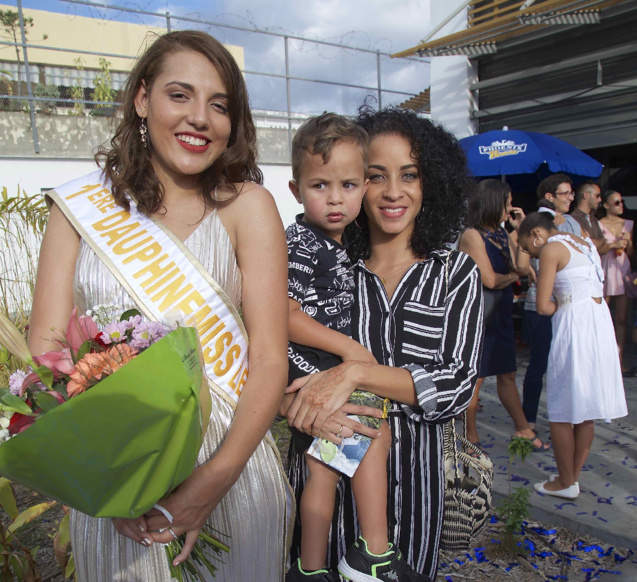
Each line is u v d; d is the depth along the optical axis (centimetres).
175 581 133
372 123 188
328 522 171
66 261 143
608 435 446
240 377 142
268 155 1120
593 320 329
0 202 464
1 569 232
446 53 737
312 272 181
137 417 99
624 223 606
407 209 179
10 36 961
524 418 430
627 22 635
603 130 673
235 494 142
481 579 279
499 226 411
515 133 623
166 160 137
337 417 162
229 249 143
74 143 949
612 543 303
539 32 704
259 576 149
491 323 405
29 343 137
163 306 135
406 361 172
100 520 139
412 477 170
